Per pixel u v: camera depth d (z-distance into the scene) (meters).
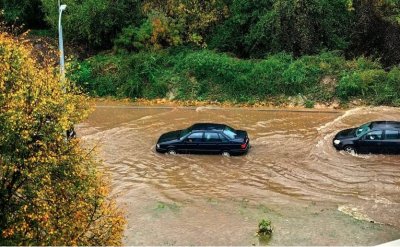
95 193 13.32
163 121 26.61
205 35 34.38
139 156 22.14
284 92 29.67
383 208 17.56
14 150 12.39
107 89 31.45
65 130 13.18
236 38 33.94
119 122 26.58
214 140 21.77
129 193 19.02
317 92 29.23
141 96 31.03
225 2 34.34
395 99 28.36
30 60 14.42
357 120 25.89
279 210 17.59
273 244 15.51
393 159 21.19
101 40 34.44
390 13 32.53
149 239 15.98
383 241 15.56
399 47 32.22
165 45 33.84
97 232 12.95
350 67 30.16
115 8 33.38
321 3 31.47
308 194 18.67
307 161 21.19
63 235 12.16
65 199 12.80
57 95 13.56
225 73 30.47
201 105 29.41
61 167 13.10
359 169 20.41
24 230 11.97
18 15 36.09
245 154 22.03
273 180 19.75
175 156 22.06
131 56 32.50
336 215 17.17
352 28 32.81
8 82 13.29
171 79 31.02
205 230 16.42
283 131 24.62
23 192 12.40
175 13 33.75
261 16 32.53
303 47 31.73
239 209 17.72
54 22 33.47
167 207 17.95
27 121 12.47
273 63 30.39
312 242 15.57
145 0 34.56
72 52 33.97
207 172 20.58
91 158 14.21
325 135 23.86
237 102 29.61
